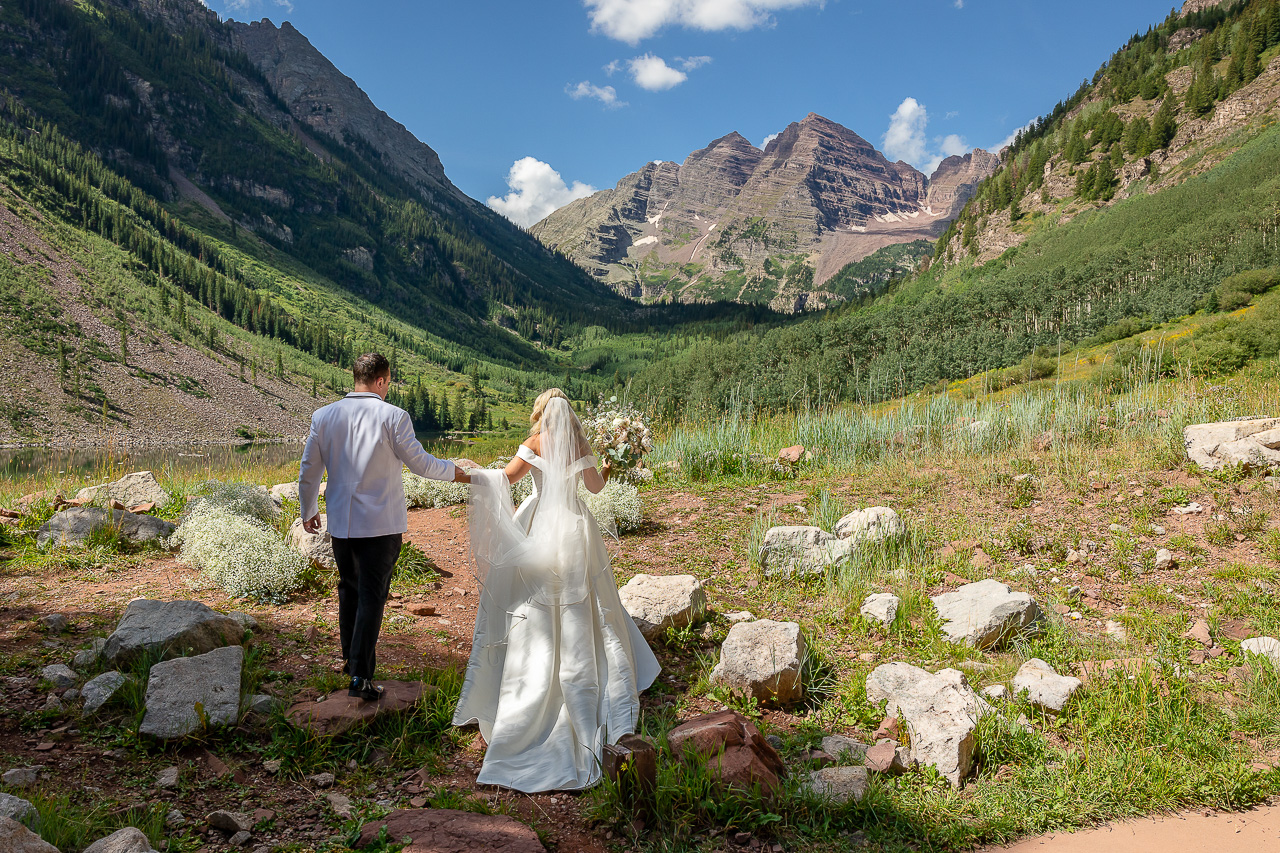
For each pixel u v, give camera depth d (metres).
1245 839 2.85
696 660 4.49
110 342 140.00
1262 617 4.83
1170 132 165.25
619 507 7.25
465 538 7.35
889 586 5.65
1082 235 137.62
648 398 13.38
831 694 4.06
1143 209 130.25
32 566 5.76
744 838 2.72
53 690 3.54
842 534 6.39
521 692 3.37
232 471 13.07
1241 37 171.75
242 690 3.60
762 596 5.67
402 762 3.19
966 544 6.34
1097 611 5.20
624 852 2.64
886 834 2.80
